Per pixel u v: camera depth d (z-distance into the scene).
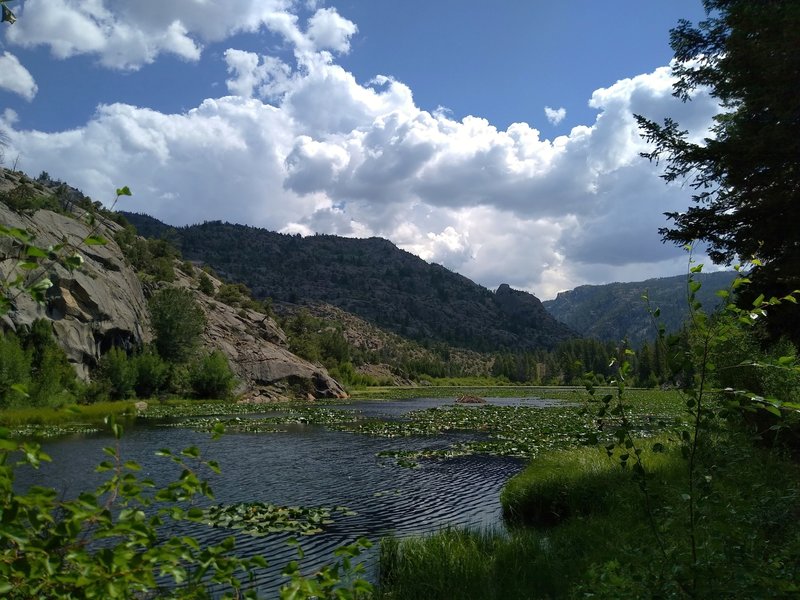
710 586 3.76
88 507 2.70
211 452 23.52
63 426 31.23
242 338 80.56
